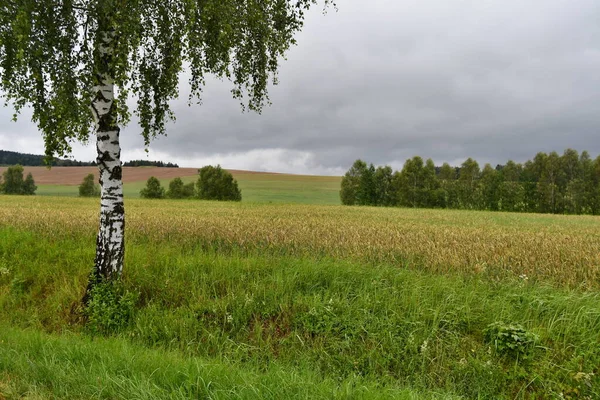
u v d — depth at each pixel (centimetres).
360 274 763
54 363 408
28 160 12769
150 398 331
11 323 689
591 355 510
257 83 808
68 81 600
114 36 607
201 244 1119
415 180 7344
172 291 731
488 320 592
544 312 624
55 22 607
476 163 7781
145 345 584
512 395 475
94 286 682
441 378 500
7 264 916
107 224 697
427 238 1370
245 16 699
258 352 562
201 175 7606
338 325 600
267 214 2419
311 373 475
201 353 568
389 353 540
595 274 888
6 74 613
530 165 7450
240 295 684
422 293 680
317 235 1296
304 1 720
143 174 11731
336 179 12825
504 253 1062
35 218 1623
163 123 773
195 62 722
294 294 693
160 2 664
